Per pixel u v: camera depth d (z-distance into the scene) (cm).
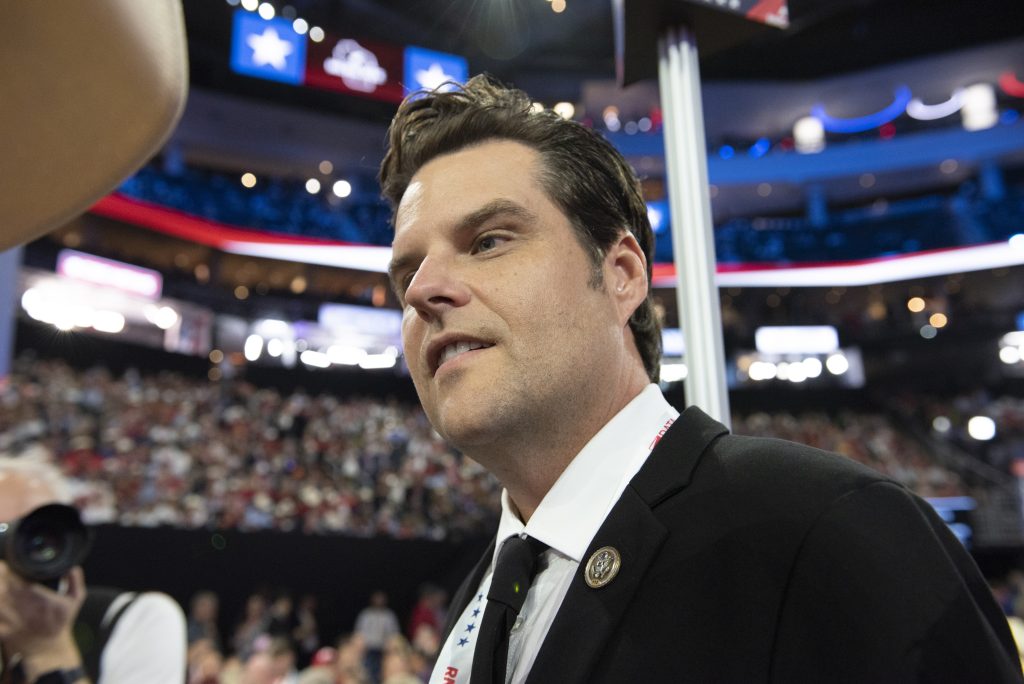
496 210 66
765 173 1819
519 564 64
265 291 1617
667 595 54
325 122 1689
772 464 58
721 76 1783
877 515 51
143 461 904
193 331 1498
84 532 106
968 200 1798
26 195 50
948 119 1875
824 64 1775
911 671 45
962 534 1139
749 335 1738
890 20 1709
